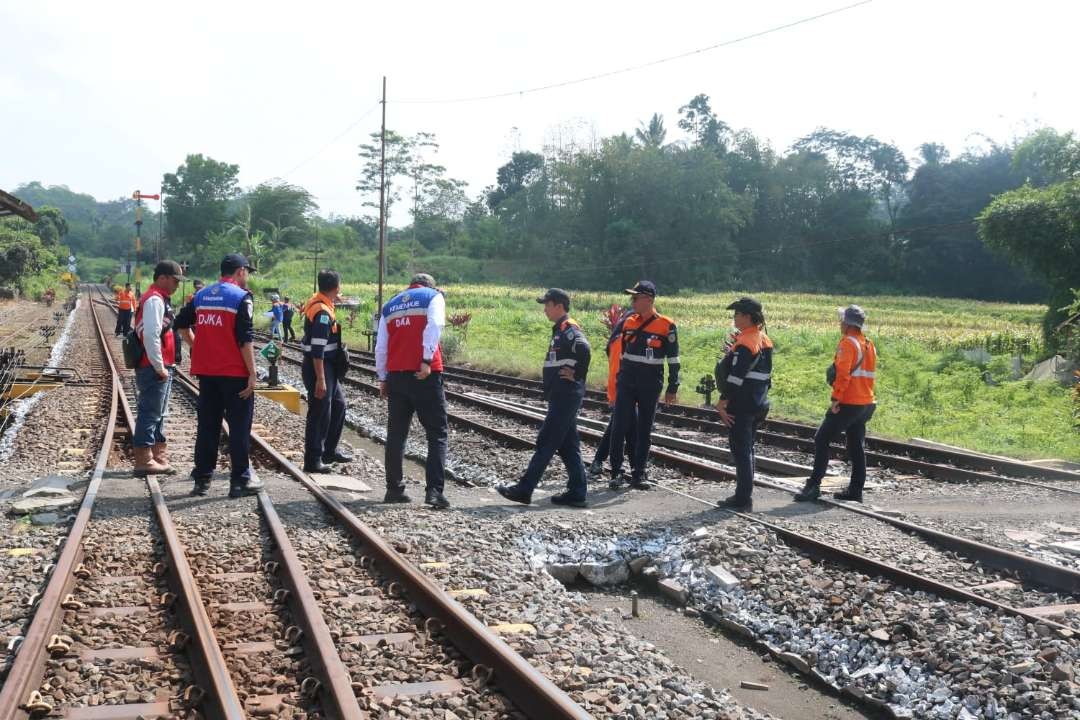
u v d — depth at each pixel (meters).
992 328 45.12
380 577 5.45
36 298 70.81
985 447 13.80
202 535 6.25
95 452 10.30
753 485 8.42
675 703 4.01
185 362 23.17
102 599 4.91
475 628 4.28
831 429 8.24
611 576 6.49
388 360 7.60
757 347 7.68
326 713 3.65
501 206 135.00
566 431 7.92
